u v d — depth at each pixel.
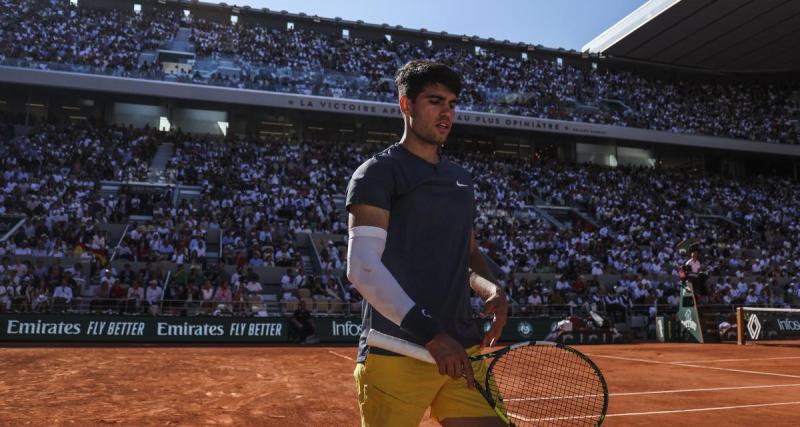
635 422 4.54
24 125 33.34
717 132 42.34
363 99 35.69
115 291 16.53
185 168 29.08
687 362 10.05
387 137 39.97
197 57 35.28
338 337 16.41
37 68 31.02
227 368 8.39
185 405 5.21
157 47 36.69
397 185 1.90
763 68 49.22
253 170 30.08
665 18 42.19
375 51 42.66
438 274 1.91
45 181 24.98
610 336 17.98
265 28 41.41
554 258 25.36
